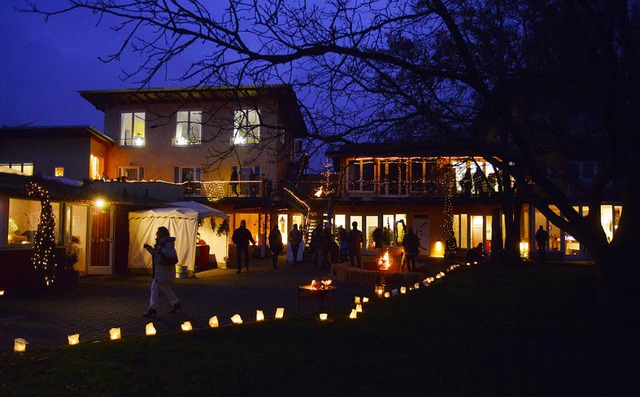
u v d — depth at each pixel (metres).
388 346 7.69
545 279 16.70
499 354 7.29
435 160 11.75
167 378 6.07
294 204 30.48
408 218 33.28
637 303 8.13
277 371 6.37
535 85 8.45
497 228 24.69
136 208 20.42
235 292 14.62
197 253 20.83
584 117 9.45
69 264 16.20
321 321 9.55
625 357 7.09
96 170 33.34
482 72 8.05
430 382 6.07
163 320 10.29
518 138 7.25
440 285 15.28
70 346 7.54
